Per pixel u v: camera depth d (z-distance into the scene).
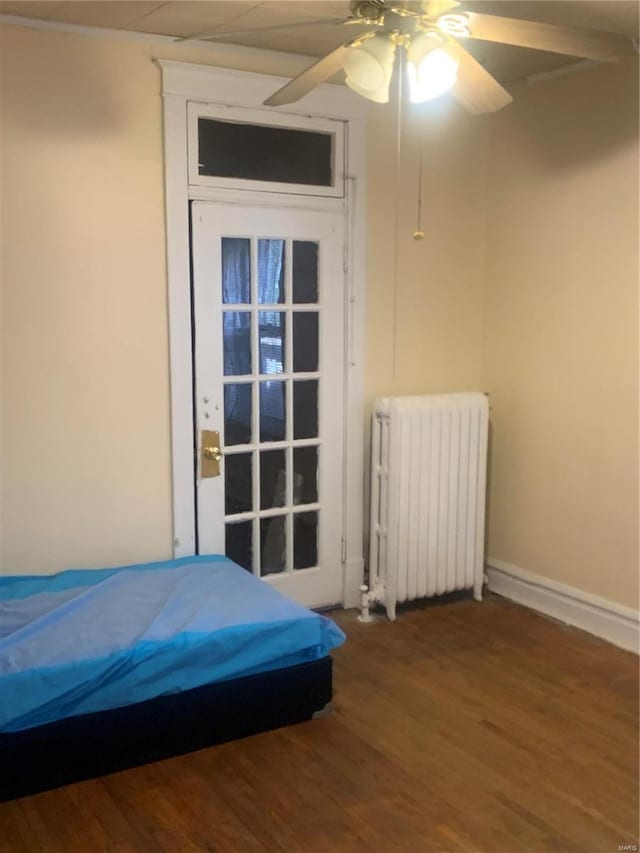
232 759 2.84
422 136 4.07
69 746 2.66
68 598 3.15
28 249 3.25
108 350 3.44
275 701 3.02
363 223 3.95
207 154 3.59
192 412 3.66
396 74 3.79
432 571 4.08
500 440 4.30
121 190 3.39
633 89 3.50
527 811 2.57
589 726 3.07
